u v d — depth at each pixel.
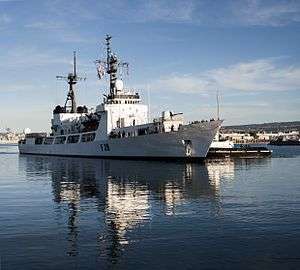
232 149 90.19
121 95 83.81
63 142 102.00
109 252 17.47
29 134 126.06
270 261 16.06
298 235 19.55
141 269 15.47
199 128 64.75
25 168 66.81
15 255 17.20
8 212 26.69
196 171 53.81
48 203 30.20
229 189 36.12
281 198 30.59
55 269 15.57
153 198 31.45
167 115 70.06
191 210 26.17
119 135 79.06
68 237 19.98
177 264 15.91
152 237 19.66
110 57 86.00
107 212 26.12
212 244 18.33
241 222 22.47
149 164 65.62
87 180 45.41
